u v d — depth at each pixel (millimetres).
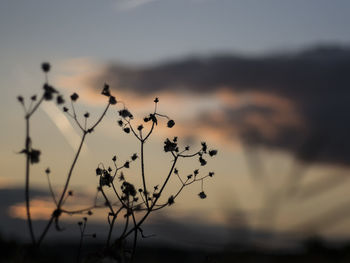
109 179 3586
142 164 3709
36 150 2840
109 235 3291
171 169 3668
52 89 2881
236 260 1944
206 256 2047
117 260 3186
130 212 3373
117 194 3520
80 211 3080
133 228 3328
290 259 1904
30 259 2725
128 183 3557
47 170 2889
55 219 2896
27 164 2820
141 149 3742
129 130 3732
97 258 3182
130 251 3352
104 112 3221
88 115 3055
